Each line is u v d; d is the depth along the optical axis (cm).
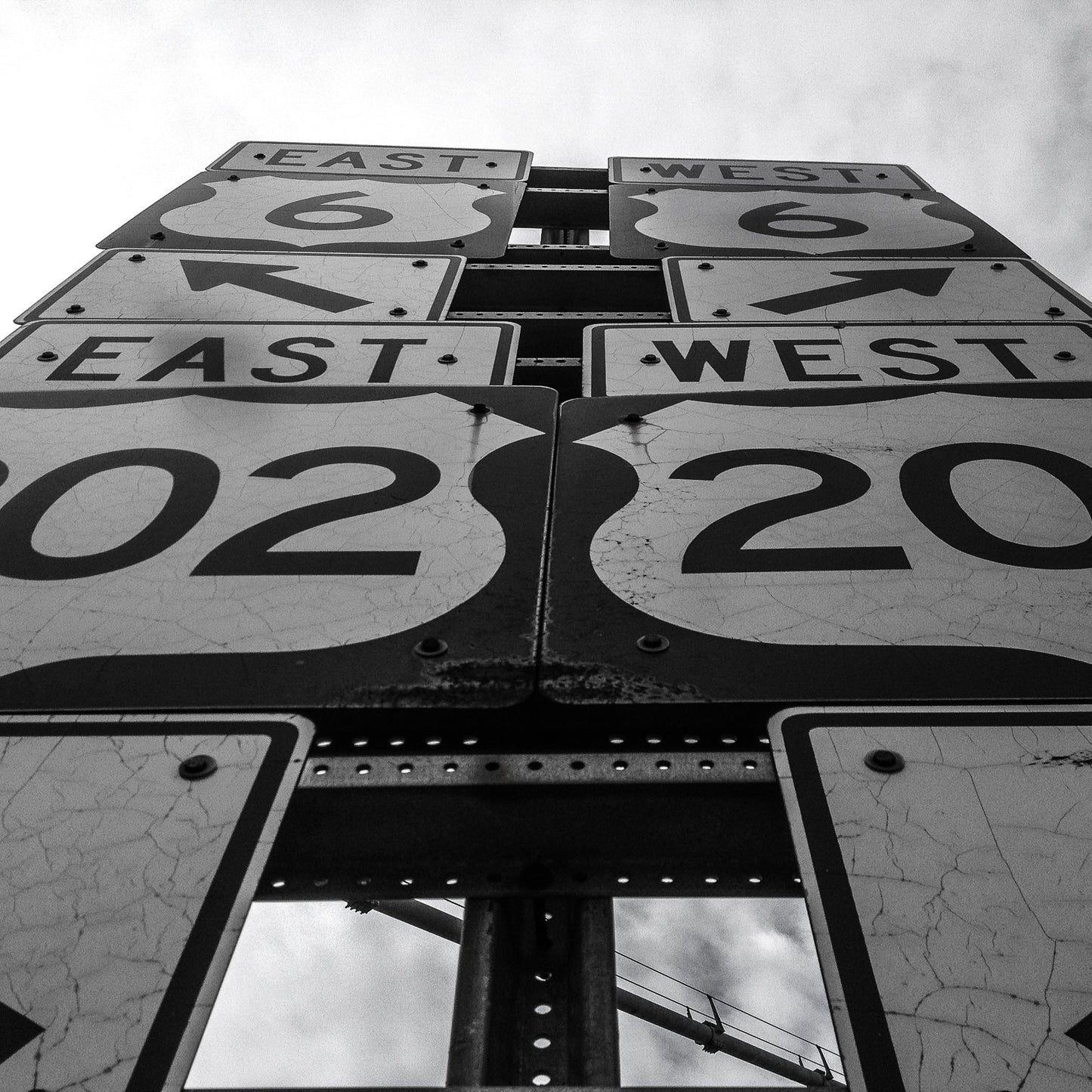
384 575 197
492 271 431
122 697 165
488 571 198
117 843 131
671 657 174
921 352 304
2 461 241
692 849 160
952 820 134
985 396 271
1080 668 169
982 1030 109
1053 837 131
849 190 535
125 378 286
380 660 173
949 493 224
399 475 235
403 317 339
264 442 251
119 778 141
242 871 127
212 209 473
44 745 147
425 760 170
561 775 168
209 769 142
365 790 167
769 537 209
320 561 202
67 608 188
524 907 162
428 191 525
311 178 545
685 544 206
